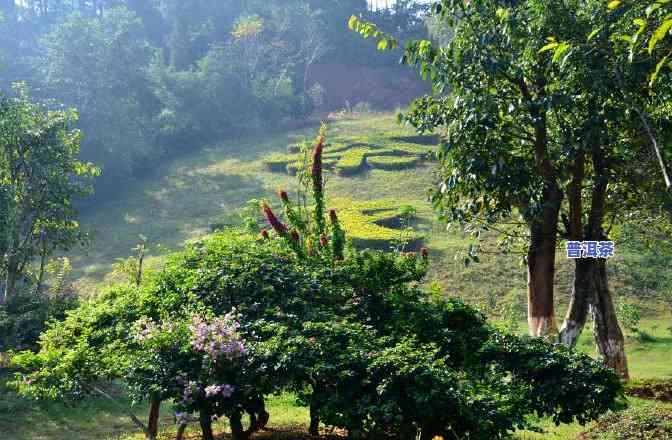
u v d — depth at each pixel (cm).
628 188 1517
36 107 2053
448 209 1469
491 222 1416
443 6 1306
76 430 1182
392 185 3931
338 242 1163
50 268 2112
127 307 1011
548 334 1336
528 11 1200
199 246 1211
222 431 1126
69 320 1027
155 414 951
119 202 4259
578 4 1158
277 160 4616
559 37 1149
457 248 2897
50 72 4709
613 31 1041
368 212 3328
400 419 715
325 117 6334
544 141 1334
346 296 980
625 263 2642
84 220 3975
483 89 1300
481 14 1271
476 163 1270
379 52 7712
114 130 4569
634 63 1037
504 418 721
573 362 871
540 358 880
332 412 759
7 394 1348
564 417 850
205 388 768
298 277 980
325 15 7788
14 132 1917
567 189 1436
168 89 5503
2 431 1168
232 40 6819
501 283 2589
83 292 2748
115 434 1155
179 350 826
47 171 1967
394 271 1050
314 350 793
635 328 2155
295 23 7106
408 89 7088
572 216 1405
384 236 2825
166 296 980
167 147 5288
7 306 1680
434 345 835
